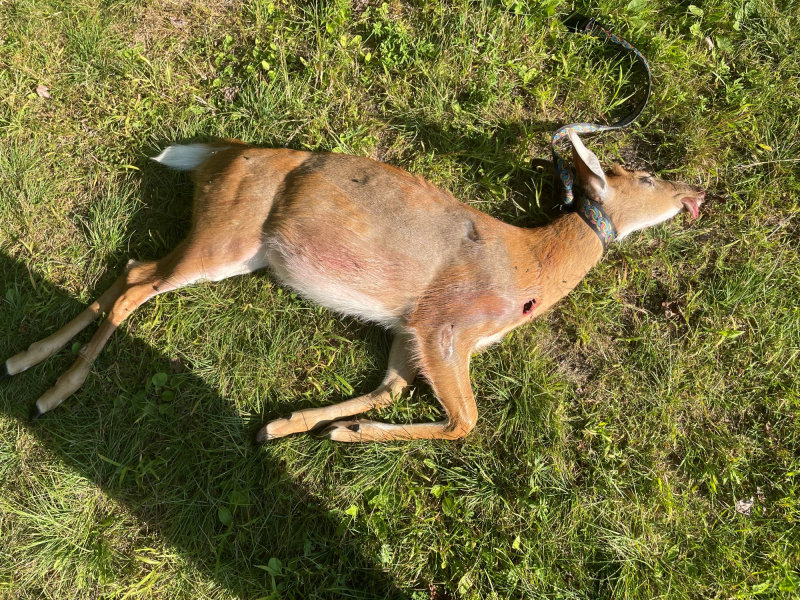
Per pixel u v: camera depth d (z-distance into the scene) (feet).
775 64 6.85
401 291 5.35
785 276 6.44
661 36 6.73
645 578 5.74
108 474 5.50
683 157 6.67
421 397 5.88
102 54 6.14
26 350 5.47
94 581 5.38
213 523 5.53
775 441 6.17
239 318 5.86
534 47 6.62
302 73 6.39
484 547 5.68
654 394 6.17
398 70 6.48
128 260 5.76
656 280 6.48
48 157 5.96
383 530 5.58
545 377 6.05
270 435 5.56
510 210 6.39
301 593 5.48
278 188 5.34
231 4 6.51
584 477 5.98
